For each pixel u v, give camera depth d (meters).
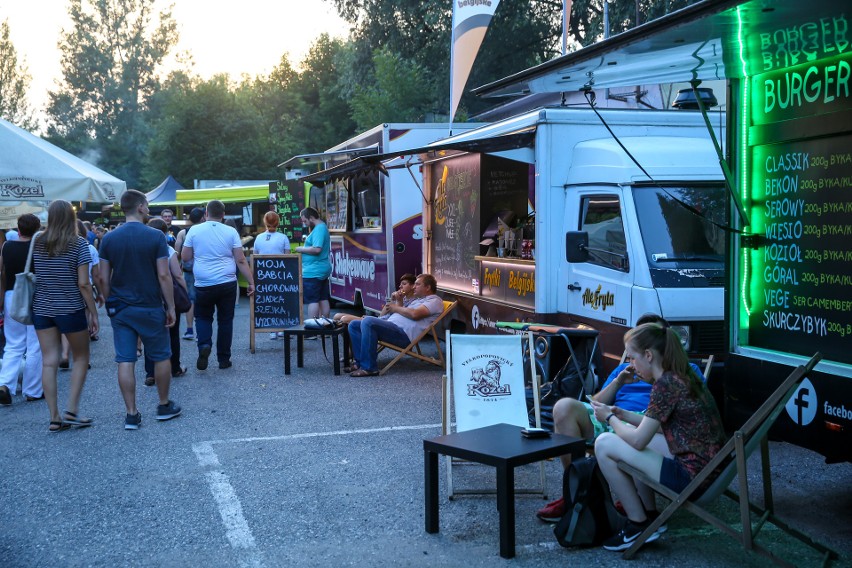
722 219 7.01
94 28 67.62
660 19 4.21
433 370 9.76
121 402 8.18
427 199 11.55
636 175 7.07
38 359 8.24
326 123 46.94
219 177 41.97
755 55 4.66
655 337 4.34
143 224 7.23
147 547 4.64
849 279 4.48
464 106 25.28
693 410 4.24
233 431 7.06
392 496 5.41
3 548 4.64
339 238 14.87
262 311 11.16
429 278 9.72
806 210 4.77
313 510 5.17
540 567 4.30
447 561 4.40
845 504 5.23
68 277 6.97
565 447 4.64
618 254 7.03
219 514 5.12
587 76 5.50
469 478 5.75
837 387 4.47
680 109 8.39
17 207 12.16
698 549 4.50
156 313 7.23
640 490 4.49
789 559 4.37
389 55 25.05
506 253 9.12
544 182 7.88
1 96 62.66
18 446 6.65
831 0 3.78
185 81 65.81
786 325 4.94
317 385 8.93
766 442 4.60
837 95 4.49
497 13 24.08
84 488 5.63
